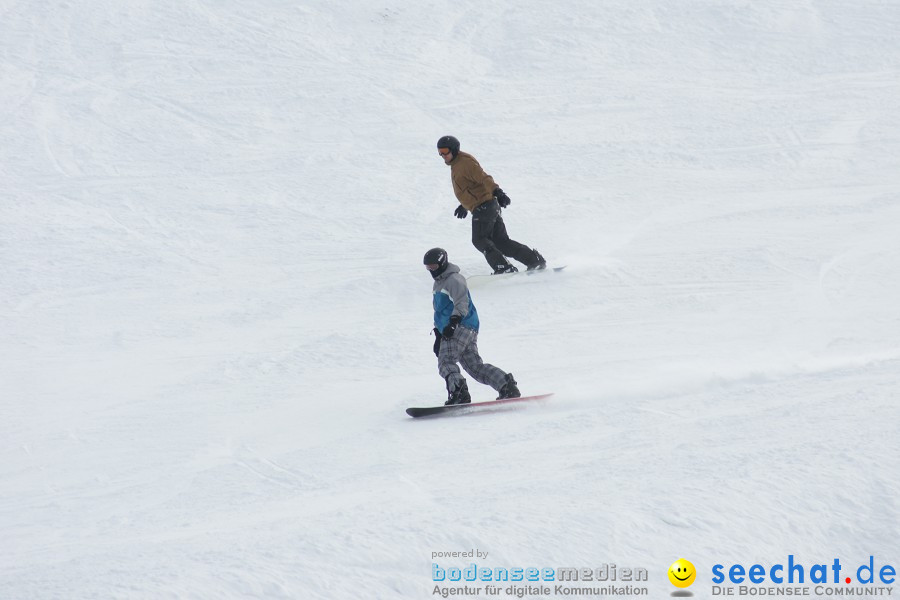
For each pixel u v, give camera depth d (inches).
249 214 2442.2
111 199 2544.3
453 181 1866.4
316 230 2316.7
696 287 1776.6
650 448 789.2
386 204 2532.0
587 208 2434.8
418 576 484.7
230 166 2883.9
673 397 1106.1
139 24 4252.0
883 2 4859.7
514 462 828.6
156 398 1311.5
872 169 2738.7
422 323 1654.8
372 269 2010.3
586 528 542.0
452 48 4311.0
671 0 4884.4
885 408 813.2
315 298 1828.2
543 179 2728.8
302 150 3065.9
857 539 576.1
